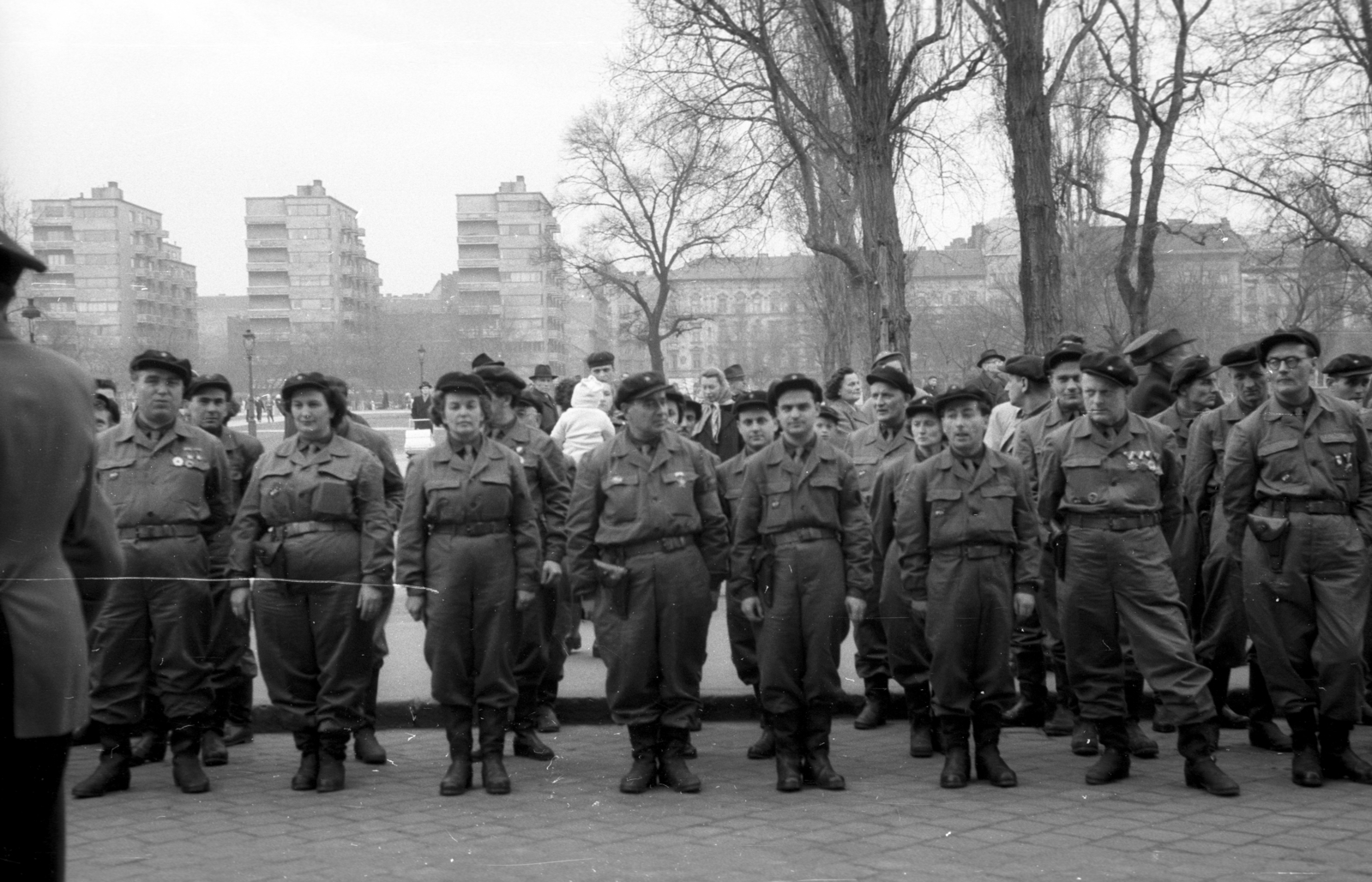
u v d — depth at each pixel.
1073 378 6.66
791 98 15.56
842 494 6.02
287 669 5.99
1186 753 5.83
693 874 4.55
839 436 8.24
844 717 7.80
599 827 5.25
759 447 6.75
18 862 3.06
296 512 5.99
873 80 14.37
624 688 5.88
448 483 5.98
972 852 4.80
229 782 6.20
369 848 4.96
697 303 58.28
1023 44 12.53
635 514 5.92
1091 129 19.06
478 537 5.98
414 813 5.53
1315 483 5.91
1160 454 6.12
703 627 5.99
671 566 5.89
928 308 41.81
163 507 6.05
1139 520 5.96
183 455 6.18
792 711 5.94
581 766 6.48
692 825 5.28
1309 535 5.89
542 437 7.05
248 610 6.11
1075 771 6.25
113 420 6.99
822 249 16.45
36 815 3.08
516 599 6.05
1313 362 6.08
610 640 5.93
